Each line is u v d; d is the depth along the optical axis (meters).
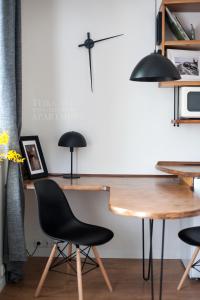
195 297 2.88
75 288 3.02
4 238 3.03
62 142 3.32
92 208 3.65
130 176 3.58
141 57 3.50
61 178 3.44
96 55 3.52
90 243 2.62
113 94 3.54
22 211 3.04
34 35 3.54
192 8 3.35
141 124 3.55
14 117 2.92
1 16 2.79
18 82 3.08
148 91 3.53
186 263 3.34
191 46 3.31
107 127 3.57
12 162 2.93
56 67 3.55
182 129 3.54
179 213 2.20
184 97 3.24
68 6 3.50
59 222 2.99
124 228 3.65
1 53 2.82
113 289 3.00
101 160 3.60
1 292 2.95
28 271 3.34
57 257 3.56
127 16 3.48
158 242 3.63
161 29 3.31
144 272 3.29
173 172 3.08
